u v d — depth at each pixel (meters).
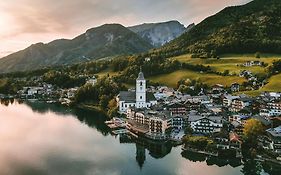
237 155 192.75
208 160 195.00
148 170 182.00
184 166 186.12
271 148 194.75
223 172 176.75
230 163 189.62
